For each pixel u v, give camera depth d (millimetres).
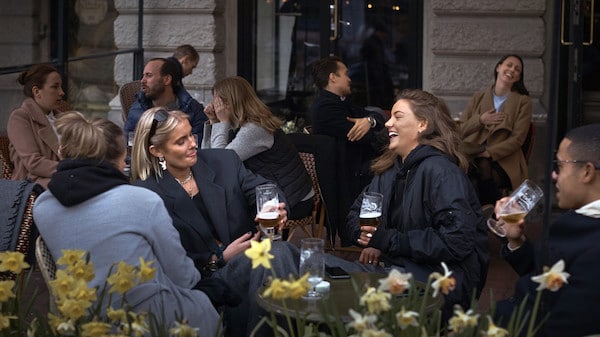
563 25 8914
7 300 3605
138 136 4992
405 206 4961
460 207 4777
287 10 10555
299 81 10641
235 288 4758
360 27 10445
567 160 3889
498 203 4305
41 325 3699
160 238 4234
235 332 4734
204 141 6840
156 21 10164
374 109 7797
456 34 9641
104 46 10172
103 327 3438
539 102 9586
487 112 7785
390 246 4824
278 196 5246
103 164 4254
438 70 9727
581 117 9125
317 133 7449
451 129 5102
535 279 3287
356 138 7281
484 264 4945
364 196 4918
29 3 10859
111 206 4180
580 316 3670
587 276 3680
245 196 5289
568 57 9430
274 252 4680
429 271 4789
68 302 3434
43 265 4176
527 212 4258
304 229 7359
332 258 4801
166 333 3705
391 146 5125
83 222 4168
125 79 10109
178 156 4949
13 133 6953
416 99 5086
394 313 3457
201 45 10133
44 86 6980
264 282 4559
